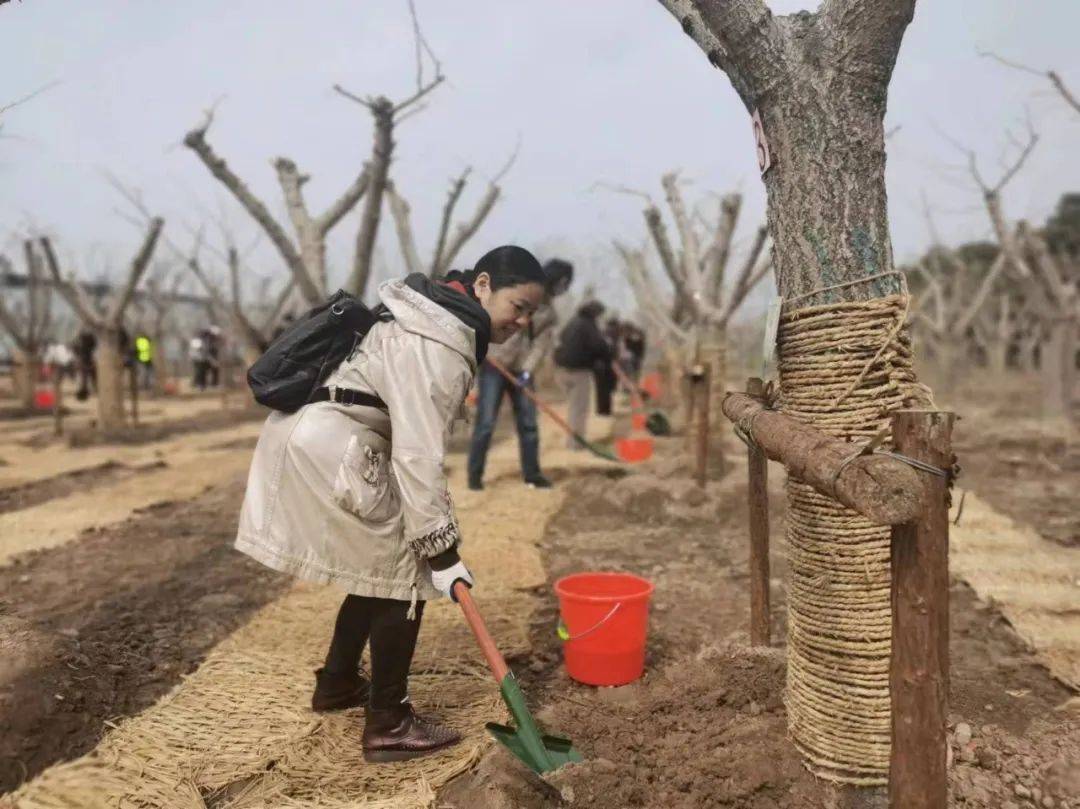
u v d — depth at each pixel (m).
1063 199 22.47
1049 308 11.53
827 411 2.27
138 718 2.77
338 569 2.43
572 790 2.29
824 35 2.26
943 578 1.67
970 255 22.39
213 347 22.45
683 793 2.32
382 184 5.98
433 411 2.33
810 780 2.36
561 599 3.13
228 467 8.60
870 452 1.75
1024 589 4.23
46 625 3.56
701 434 6.38
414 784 2.39
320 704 2.83
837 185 2.26
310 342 2.50
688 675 3.05
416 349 2.35
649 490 6.19
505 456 9.05
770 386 2.72
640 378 17.55
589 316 9.06
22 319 17.58
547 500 6.51
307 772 2.47
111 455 9.35
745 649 3.12
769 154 2.36
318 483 2.42
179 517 6.21
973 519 5.80
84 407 16.70
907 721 1.70
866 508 1.62
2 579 4.49
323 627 3.65
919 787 1.70
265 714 2.82
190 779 2.39
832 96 2.25
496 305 2.58
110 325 11.62
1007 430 10.48
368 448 2.46
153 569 4.73
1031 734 2.72
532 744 2.23
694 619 3.84
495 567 4.61
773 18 2.31
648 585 3.23
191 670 3.27
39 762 2.53
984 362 26.50
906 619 1.69
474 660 3.30
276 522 2.45
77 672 3.02
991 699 3.00
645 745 2.58
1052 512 6.12
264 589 4.35
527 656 3.37
